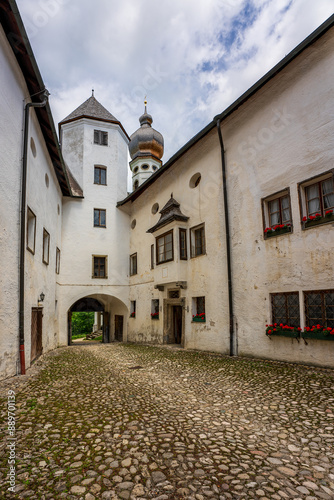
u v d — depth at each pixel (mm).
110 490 2801
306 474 3098
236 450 3598
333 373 6902
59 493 2748
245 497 2717
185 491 2793
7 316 7195
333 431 4074
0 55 6918
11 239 7504
